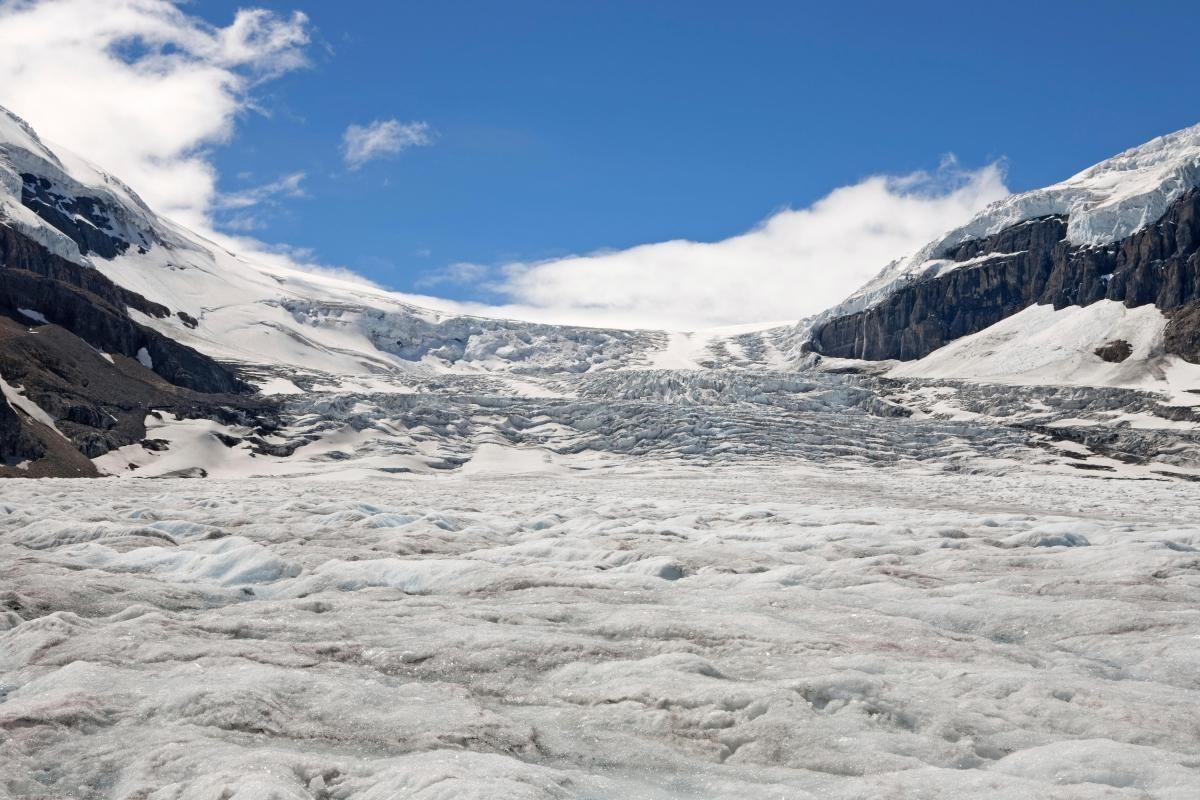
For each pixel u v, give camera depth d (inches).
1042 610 518.3
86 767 303.6
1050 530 805.9
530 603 538.6
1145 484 2491.4
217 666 401.4
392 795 274.7
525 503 1343.5
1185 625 473.4
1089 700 363.9
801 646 434.3
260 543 774.5
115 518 907.4
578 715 362.0
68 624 462.0
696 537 861.2
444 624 479.5
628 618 478.3
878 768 305.4
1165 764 295.6
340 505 1053.8
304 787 283.6
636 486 2276.1
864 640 455.5
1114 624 487.2
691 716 349.7
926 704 360.2
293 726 341.1
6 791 285.3
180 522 829.2
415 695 371.6
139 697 362.9
